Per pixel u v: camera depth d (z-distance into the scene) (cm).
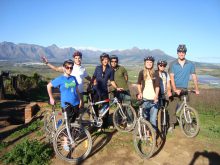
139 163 541
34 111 1052
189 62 661
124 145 619
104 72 682
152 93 610
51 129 661
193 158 563
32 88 1898
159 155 574
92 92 689
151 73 609
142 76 618
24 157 548
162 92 663
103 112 694
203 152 589
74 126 556
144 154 558
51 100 557
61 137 568
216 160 555
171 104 684
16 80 1723
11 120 1076
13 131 843
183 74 661
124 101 753
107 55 675
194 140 653
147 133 564
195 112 664
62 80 556
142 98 618
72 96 565
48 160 550
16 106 1319
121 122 718
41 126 820
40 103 1146
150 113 623
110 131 716
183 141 645
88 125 695
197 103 1074
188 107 669
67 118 546
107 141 643
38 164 531
